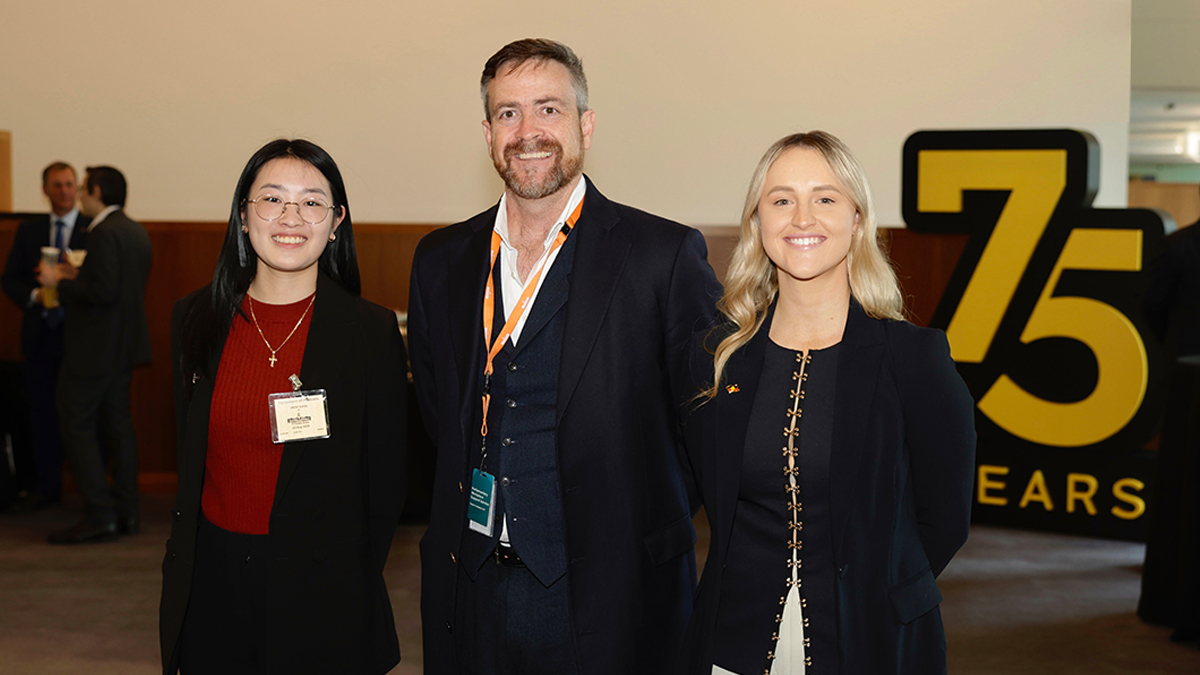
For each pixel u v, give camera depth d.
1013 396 4.86
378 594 1.95
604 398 1.81
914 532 1.59
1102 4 5.14
